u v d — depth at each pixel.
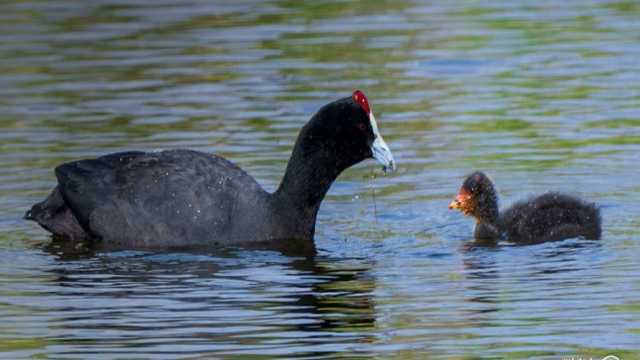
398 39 24.86
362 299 13.17
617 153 18.19
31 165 18.08
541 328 12.18
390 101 20.97
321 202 16.56
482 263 14.40
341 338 12.05
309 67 23.17
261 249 15.17
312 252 15.00
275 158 18.27
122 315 12.82
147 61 23.73
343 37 25.16
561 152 18.28
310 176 15.53
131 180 15.72
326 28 25.91
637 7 26.95
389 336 12.06
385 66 23.06
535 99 20.86
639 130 19.12
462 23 26.02
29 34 25.75
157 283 13.87
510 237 15.55
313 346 11.87
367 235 15.64
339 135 15.52
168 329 12.38
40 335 12.30
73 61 23.80
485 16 26.56
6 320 12.73
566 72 22.31
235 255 14.93
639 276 13.64
